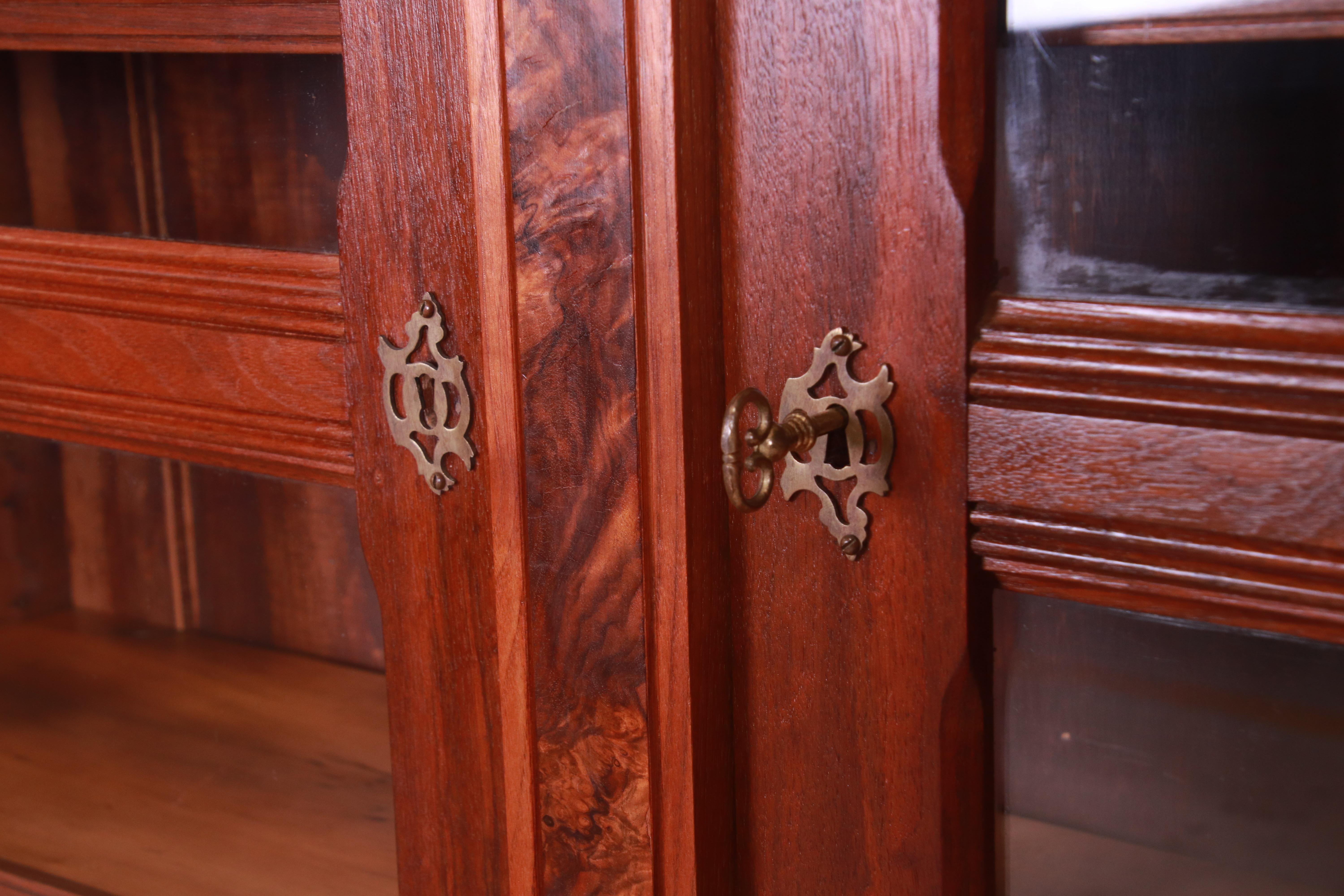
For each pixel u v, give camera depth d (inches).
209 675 30.6
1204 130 18.9
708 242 22.2
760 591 23.5
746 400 20.1
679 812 23.6
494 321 23.4
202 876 30.0
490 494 24.3
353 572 28.2
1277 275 18.7
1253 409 18.7
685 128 21.2
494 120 22.5
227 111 26.9
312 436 26.9
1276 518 18.9
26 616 32.6
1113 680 21.4
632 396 22.3
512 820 25.5
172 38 26.6
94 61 28.2
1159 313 19.3
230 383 27.7
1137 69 19.2
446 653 25.9
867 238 21.0
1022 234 20.5
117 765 31.8
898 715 22.4
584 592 23.6
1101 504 20.1
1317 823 20.2
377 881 28.7
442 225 23.8
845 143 21.0
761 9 21.3
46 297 29.6
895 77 20.3
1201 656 20.6
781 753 24.0
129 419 29.3
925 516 21.5
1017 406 20.5
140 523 30.7
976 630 21.7
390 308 24.8
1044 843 22.5
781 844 24.4
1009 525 20.9
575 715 24.3
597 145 21.7
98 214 29.0
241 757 30.2
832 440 22.1
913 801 22.6
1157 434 19.5
